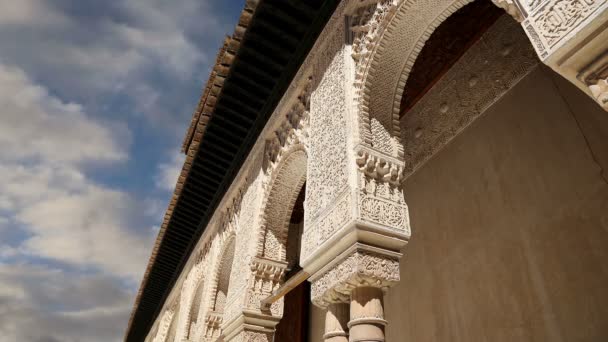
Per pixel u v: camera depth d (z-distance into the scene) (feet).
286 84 18.13
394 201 10.52
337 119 11.98
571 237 12.14
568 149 13.04
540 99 14.56
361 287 9.37
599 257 11.23
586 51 5.63
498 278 14.07
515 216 14.17
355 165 10.51
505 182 14.97
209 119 21.03
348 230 9.66
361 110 11.28
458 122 18.13
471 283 15.07
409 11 11.28
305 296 27.09
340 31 13.58
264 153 18.79
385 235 9.79
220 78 18.66
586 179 12.21
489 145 16.17
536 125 14.43
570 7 5.85
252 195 18.84
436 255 17.08
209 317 21.02
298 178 17.24
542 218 13.20
